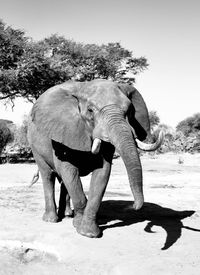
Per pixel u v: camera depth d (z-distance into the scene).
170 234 7.29
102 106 6.37
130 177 5.51
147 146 6.05
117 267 5.79
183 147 44.84
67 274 5.95
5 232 7.28
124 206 10.14
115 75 41.38
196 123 68.00
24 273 6.18
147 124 7.22
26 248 6.89
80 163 7.16
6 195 12.02
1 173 20.08
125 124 6.07
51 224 7.91
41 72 33.81
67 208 8.55
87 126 6.65
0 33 31.97
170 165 27.95
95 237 7.01
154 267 5.66
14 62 33.28
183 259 5.98
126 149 5.71
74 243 6.73
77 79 37.97
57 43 37.78
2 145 31.05
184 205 10.59
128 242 6.80
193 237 7.11
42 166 8.23
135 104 7.16
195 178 19.06
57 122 6.84
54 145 7.28
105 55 39.12
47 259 6.70
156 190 14.03
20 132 34.41
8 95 34.59
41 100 7.24
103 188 7.05
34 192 12.85
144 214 9.16
